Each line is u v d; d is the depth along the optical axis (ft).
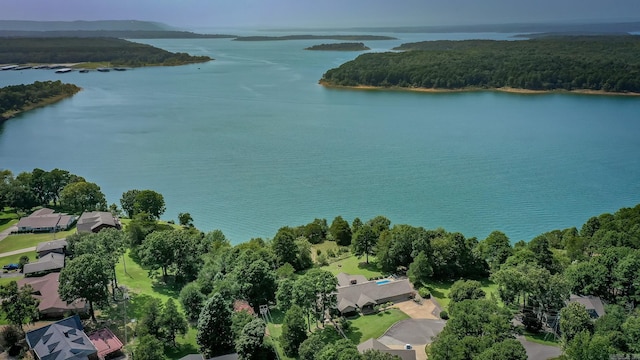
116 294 295.48
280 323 266.77
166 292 303.48
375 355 190.49
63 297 254.06
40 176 475.72
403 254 341.00
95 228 388.78
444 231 361.71
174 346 244.01
